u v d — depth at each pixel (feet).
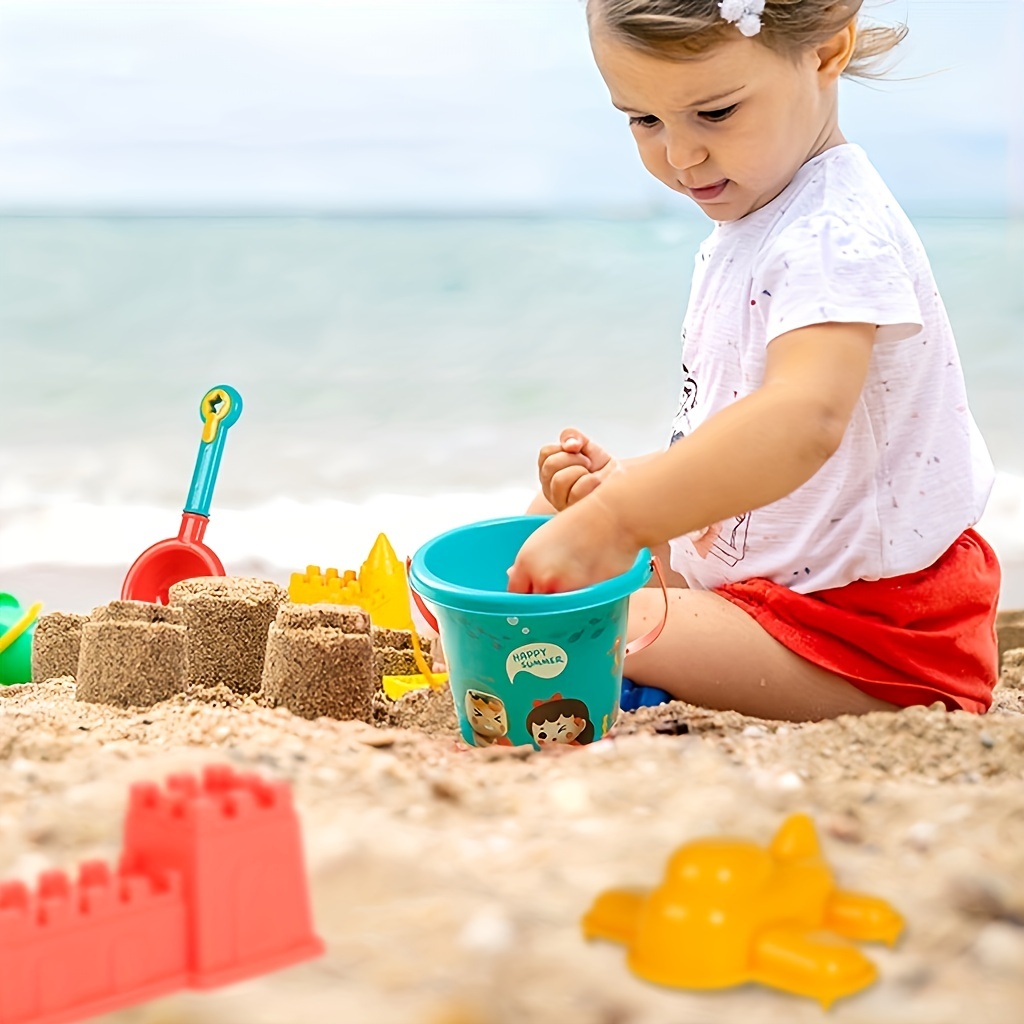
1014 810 4.04
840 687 6.18
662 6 5.61
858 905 3.42
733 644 6.18
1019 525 13.32
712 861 3.35
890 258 5.82
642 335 23.29
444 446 17.42
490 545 6.26
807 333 5.62
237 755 4.44
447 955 3.26
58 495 14.79
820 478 6.27
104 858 3.72
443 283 26.73
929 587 6.27
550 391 20.27
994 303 23.24
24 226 30.91
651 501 5.05
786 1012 3.09
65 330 24.00
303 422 18.67
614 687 5.49
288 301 25.86
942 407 6.37
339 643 5.84
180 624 6.18
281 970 3.23
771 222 6.24
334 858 3.64
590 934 3.35
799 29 5.82
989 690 6.49
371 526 13.78
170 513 14.08
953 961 3.29
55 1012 3.07
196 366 22.03
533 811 4.10
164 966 3.19
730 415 5.24
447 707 6.21
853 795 4.19
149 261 28.19
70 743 4.83
